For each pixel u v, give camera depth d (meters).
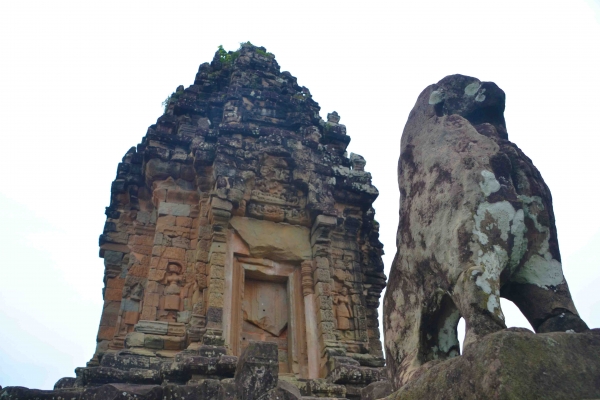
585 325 4.05
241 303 13.71
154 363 11.38
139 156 17.89
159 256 14.10
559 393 2.88
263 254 14.51
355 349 14.43
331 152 17.91
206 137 16.25
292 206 15.35
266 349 7.85
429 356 4.82
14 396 7.62
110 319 16.42
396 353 5.16
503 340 3.09
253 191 15.10
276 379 7.62
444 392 3.41
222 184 14.22
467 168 4.59
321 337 13.37
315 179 15.69
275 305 14.62
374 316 17.41
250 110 18.27
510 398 2.85
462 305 4.15
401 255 5.39
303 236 15.10
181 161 15.62
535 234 4.50
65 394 7.84
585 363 3.05
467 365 3.27
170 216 14.89
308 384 11.27
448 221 4.59
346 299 15.40
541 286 4.35
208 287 13.01
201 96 19.61
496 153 4.62
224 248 13.61
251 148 15.45
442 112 5.39
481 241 4.23
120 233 17.84
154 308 13.27
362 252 18.47
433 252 4.73
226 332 12.57
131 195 17.28
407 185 5.50
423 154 5.27
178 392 7.75
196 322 12.55
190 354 11.05
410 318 5.05
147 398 7.78
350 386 11.75
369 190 17.44
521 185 4.64
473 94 5.27
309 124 18.27
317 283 14.16
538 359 3.01
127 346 12.06
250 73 19.94
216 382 7.92
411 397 3.75
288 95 20.03
